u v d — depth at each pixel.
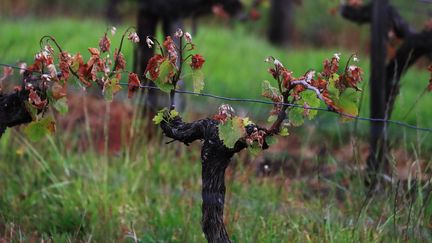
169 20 10.25
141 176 8.67
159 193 8.43
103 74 5.58
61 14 22.00
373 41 8.36
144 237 7.18
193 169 8.94
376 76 8.34
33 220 7.65
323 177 8.22
